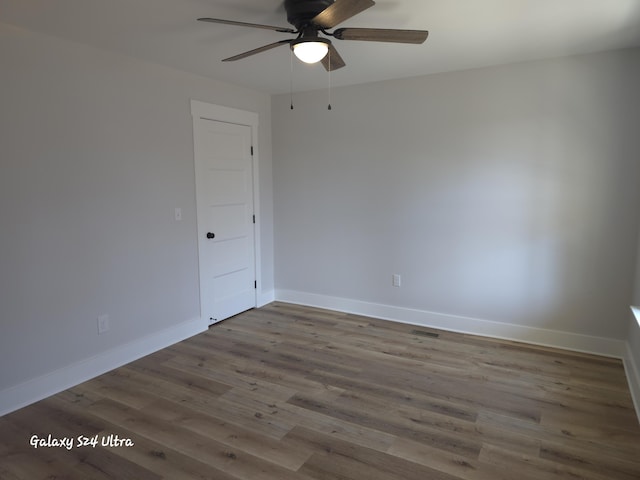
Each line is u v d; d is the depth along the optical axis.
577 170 3.29
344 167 4.32
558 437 2.28
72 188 2.85
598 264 3.30
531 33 2.73
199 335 3.87
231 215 4.26
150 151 3.38
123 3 2.22
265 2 2.21
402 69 3.60
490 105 3.55
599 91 3.16
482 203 3.68
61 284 2.83
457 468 2.04
